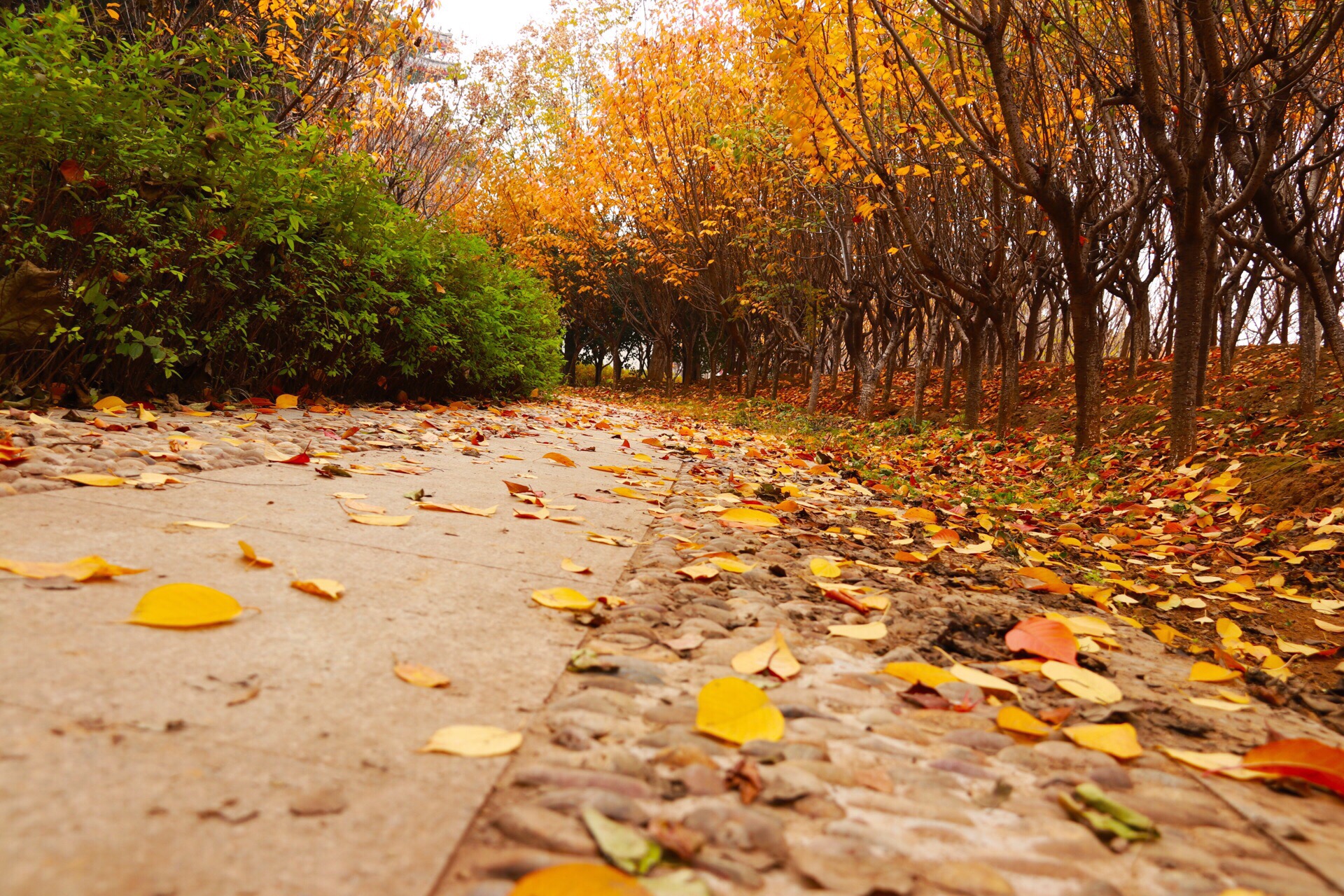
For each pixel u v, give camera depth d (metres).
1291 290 14.45
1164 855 1.13
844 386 24.58
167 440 3.81
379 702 1.39
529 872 0.95
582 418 10.51
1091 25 8.39
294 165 5.62
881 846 1.09
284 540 2.39
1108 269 10.12
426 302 8.19
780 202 16.80
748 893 0.95
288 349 6.46
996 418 15.05
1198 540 4.88
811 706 1.60
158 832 0.95
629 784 1.18
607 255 27.12
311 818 1.02
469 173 17.31
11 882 0.82
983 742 1.50
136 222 4.47
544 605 2.05
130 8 7.55
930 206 12.31
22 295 3.99
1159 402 12.30
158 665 1.42
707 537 3.28
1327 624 3.09
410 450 5.02
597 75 19.80
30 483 2.55
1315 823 1.29
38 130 4.02
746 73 15.95
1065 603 2.89
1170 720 1.71
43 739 1.12
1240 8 7.09
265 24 8.79
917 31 8.45
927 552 3.61
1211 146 6.46
